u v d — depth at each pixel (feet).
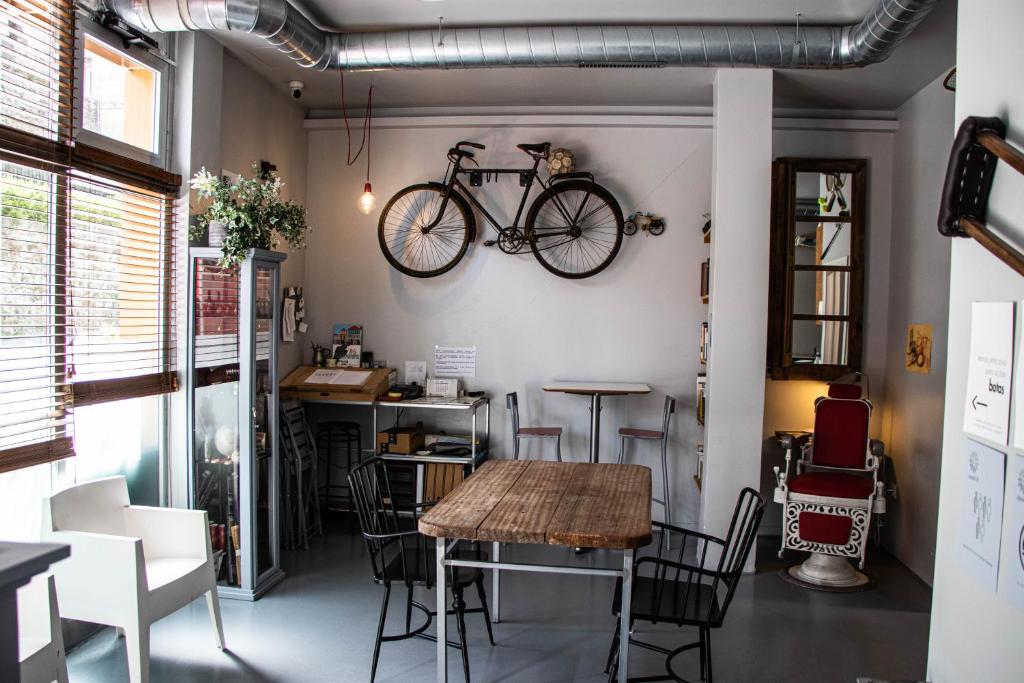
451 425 18.49
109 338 11.56
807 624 12.39
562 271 17.88
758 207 14.53
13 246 9.52
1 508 9.73
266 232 12.62
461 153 17.48
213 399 12.84
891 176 17.26
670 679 10.00
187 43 12.94
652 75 15.25
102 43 11.18
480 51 12.85
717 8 12.27
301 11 12.63
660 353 17.92
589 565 15.06
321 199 18.78
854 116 17.29
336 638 11.34
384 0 12.18
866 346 17.35
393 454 17.03
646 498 9.63
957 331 7.09
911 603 13.51
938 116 14.89
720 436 14.74
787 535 14.44
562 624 12.10
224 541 12.92
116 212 11.55
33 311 9.86
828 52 12.54
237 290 12.67
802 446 15.71
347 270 18.72
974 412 6.70
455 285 18.40
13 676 4.42
